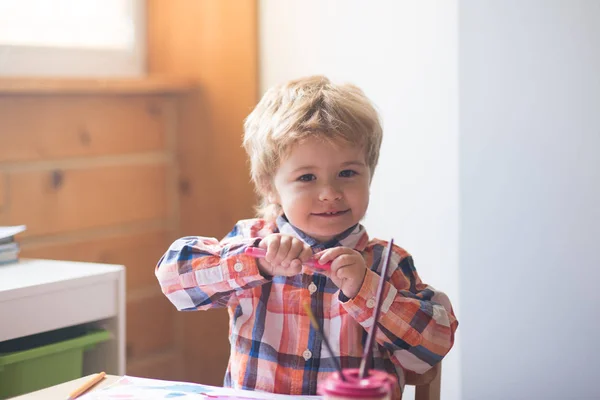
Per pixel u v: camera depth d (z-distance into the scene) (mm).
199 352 2574
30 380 1596
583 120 1871
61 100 2258
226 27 2471
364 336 1292
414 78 2148
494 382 2041
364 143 1319
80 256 2330
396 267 1348
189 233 2588
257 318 1319
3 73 2232
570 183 1899
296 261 1147
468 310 2082
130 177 2469
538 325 1970
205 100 2525
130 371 2473
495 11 1983
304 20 2363
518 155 1973
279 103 1370
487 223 2035
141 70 2619
